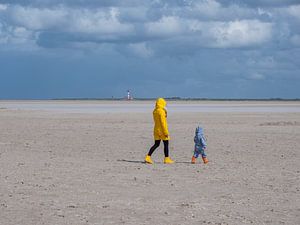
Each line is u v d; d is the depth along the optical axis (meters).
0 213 10.25
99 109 81.56
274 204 11.08
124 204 11.05
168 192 12.38
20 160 18.66
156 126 18.06
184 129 34.97
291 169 16.44
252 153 21.22
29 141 26.64
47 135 30.14
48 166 16.97
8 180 14.01
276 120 46.22
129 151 22.23
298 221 9.69
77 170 16.03
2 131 33.09
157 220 9.73
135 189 12.76
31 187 12.97
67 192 12.34
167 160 18.16
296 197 11.82
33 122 43.03
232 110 76.75
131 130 33.84
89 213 10.25
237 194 12.15
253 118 49.97
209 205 10.97
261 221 9.66
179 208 10.69
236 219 9.80
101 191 12.48
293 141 26.38
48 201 11.32
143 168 16.64
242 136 29.31
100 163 17.94
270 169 16.44
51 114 59.19
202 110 76.56
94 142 26.11
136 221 9.66
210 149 22.75
